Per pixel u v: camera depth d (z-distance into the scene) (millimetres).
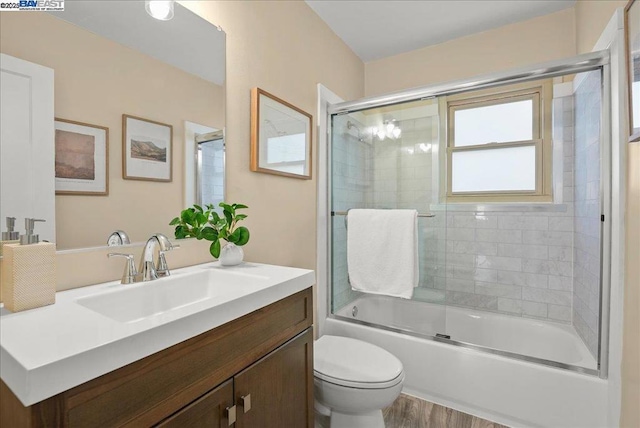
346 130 2246
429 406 1777
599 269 1515
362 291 2084
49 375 488
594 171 1672
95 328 628
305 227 2002
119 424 586
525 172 2246
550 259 2209
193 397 729
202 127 1312
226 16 1430
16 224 820
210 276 1209
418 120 2068
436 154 2014
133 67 1084
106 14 1016
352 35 2402
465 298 2484
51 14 893
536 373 1552
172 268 1224
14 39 825
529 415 1561
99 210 999
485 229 2406
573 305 2121
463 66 2447
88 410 542
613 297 1412
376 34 2393
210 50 1345
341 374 1396
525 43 2242
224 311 801
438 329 1951
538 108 2193
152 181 1142
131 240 1084
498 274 2373
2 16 807
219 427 793
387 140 2158
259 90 1575
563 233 2164
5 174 807
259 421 926
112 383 576
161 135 1168
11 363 505
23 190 835
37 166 862
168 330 663
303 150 1960
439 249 1994
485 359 1676
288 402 1060
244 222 1521
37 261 764
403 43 2529
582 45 1913
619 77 1352
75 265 946
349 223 2125
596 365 1511
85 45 962
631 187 1283
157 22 1157
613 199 1427
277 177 1747
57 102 901
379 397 1339
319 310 2133
